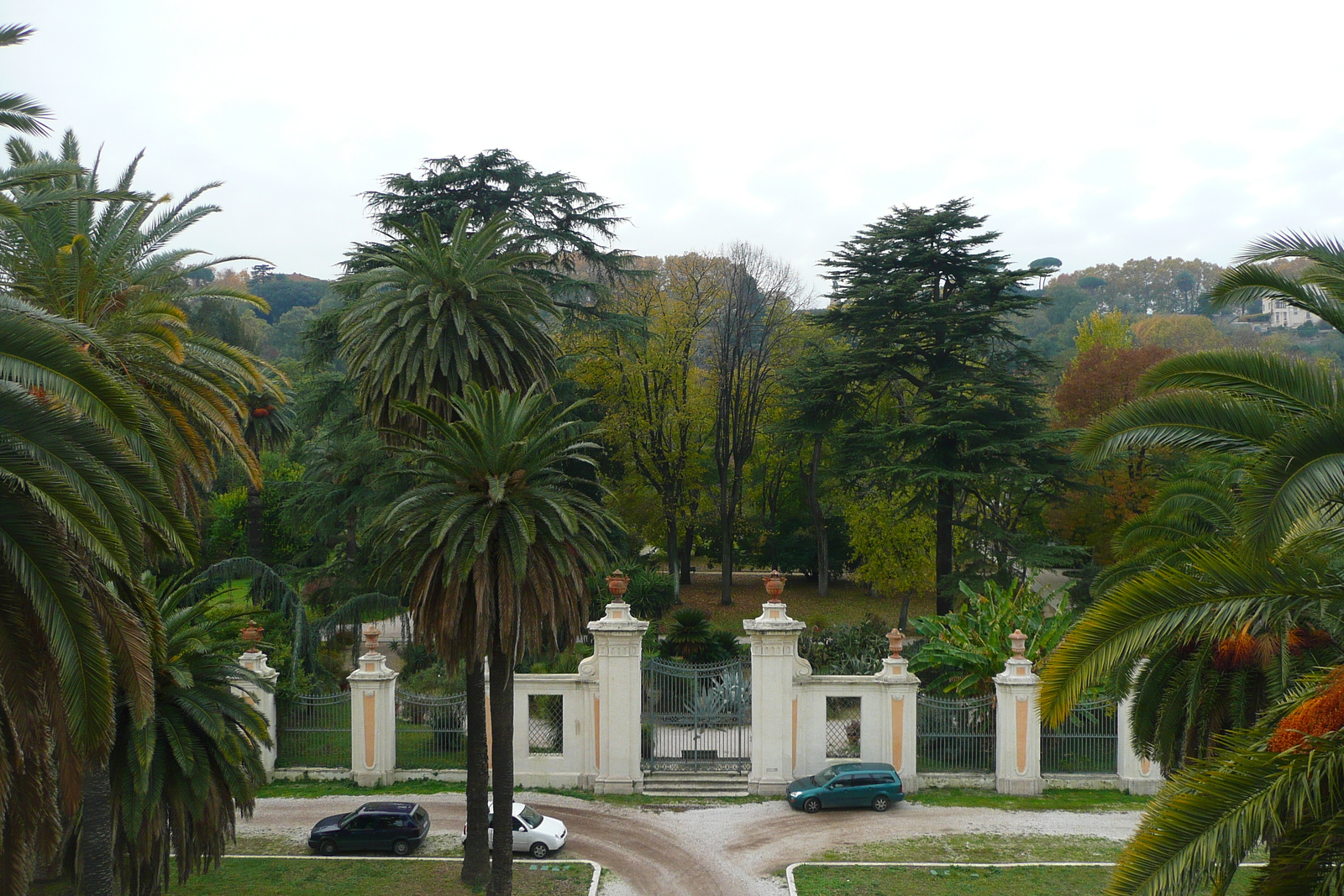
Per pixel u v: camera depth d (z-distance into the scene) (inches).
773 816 963.3
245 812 729.6
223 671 714.8
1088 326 2321.6
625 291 1742.1
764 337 1973.4
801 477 2196.1
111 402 373.1
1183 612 374.3
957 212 1539.1
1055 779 1035.9
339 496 1526.8
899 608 1946.4
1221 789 314.3
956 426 1424.7
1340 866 308.0
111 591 426.0
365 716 1048.2
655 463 1925.4
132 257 619.2
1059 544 1514.5
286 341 4030.5
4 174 419.5
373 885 799.1
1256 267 405.7
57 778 486.0
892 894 776.9
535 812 923.4
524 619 717.3
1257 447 374.6
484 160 1433.3
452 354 816.3
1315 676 382.3
